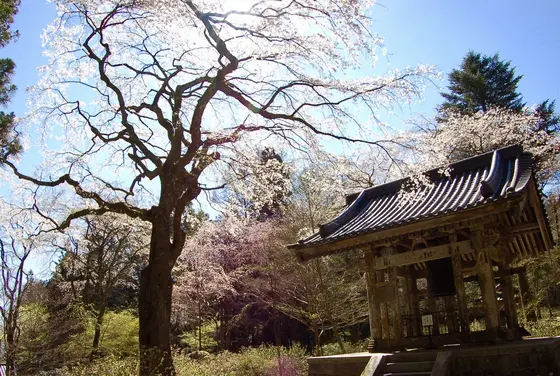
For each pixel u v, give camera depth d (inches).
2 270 691.4
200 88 453.4
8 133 387.5
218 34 417.4
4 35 329.1
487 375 287.7
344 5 368.8
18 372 681.0
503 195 303.3
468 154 872.9
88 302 896.3
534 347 276.7
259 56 418.0
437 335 340.8
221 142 437.1
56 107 470.3
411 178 393.4
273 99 425.4
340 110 409.1
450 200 356.8
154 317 372.5
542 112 1118.4
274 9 399.9
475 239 327.6
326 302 652.7
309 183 661.9
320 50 406.0
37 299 874.1
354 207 440.8
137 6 409.4
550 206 802.2
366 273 380.2
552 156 825.5
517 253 457.7
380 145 407.5
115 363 383.6
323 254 398.6
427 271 402.6
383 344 361.4
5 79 344.8
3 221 480.4
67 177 420.2
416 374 301.1
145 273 388.5
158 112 437.7
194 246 871.7
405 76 389.1
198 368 470.0
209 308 978.7
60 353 733.9
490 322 316.5
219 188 474.6
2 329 766.5
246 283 838.5
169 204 402.9
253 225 893.8
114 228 843.4
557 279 661.9
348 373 347.9
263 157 539.5
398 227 347.9
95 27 439.2
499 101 1227.9
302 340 1011.3
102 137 436.5
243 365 601.9
